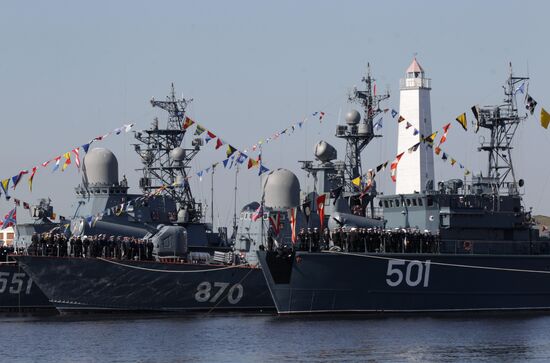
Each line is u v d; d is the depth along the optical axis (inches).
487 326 3870.6
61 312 4156.0
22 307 4298.7
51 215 4896.7
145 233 4552.2
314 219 4648.1
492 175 4579.2
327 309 4050.2
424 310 4156.0
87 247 4178.2
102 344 3452.3
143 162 5275.6
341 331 3700.8
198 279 4249.5
